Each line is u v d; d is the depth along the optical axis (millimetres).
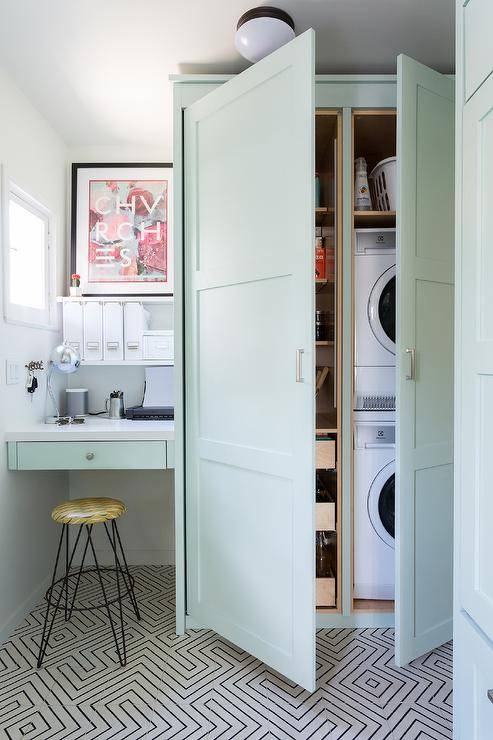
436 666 1888
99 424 2438
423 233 1870
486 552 1228
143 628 2170
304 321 1641
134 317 2695
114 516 2033
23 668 1875
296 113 1650
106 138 2744
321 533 2363
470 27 1293
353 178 2201
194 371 2096
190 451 2125
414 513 1866
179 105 2092
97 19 1809
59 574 2715
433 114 1885
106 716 1625
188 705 1675
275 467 1744
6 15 1779
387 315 2203
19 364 2266
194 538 2121
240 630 1907
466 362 1313
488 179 1213
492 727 1191
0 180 2078
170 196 2850
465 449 1322
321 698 1707
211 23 1843
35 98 2326
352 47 2053
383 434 2174
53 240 2643
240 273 1880
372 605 2199
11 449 2141
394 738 1533
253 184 1825
